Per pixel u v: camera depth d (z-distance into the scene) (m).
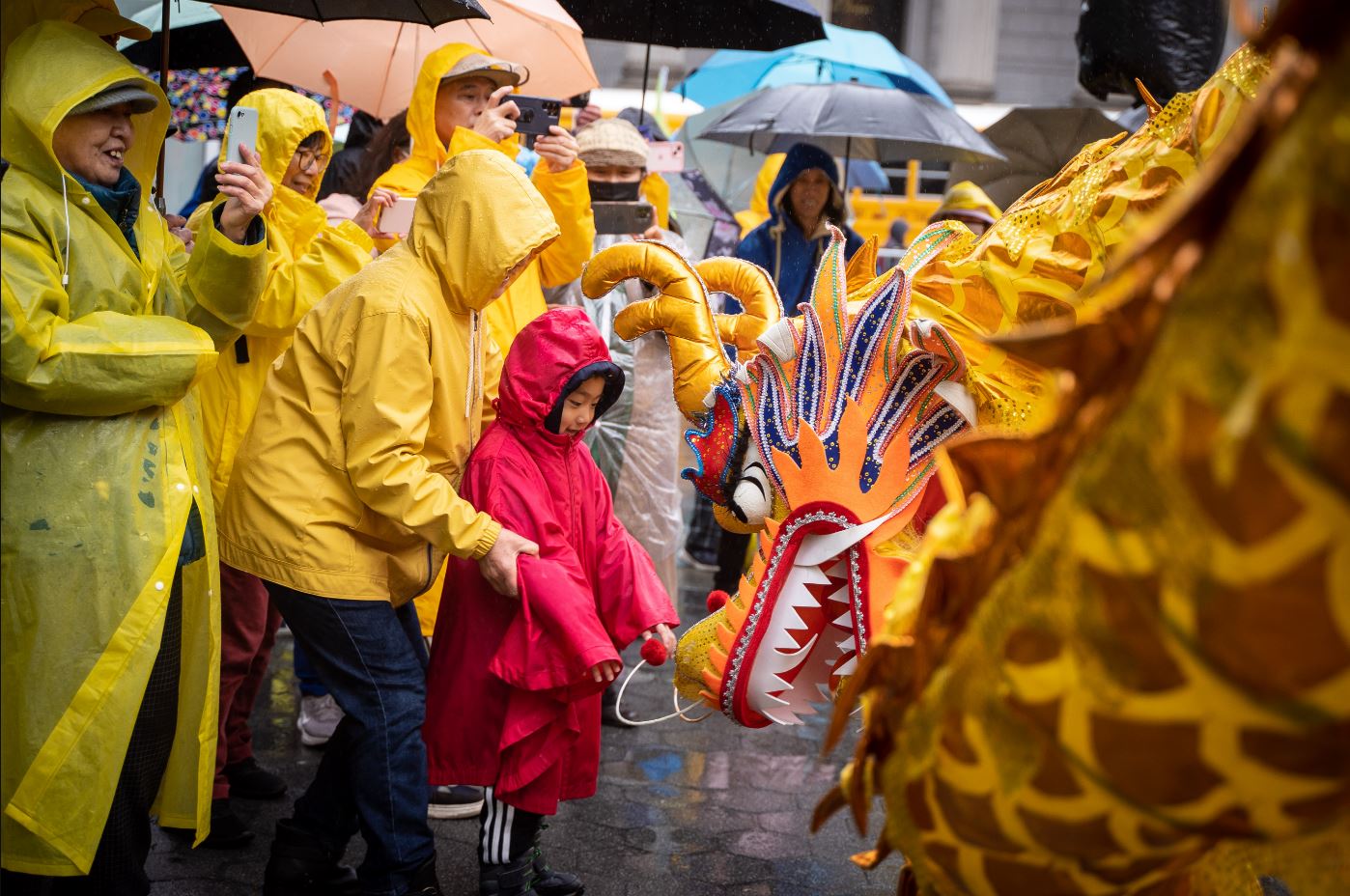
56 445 2.66
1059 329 1.58
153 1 5.96
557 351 3.35
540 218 3.28
